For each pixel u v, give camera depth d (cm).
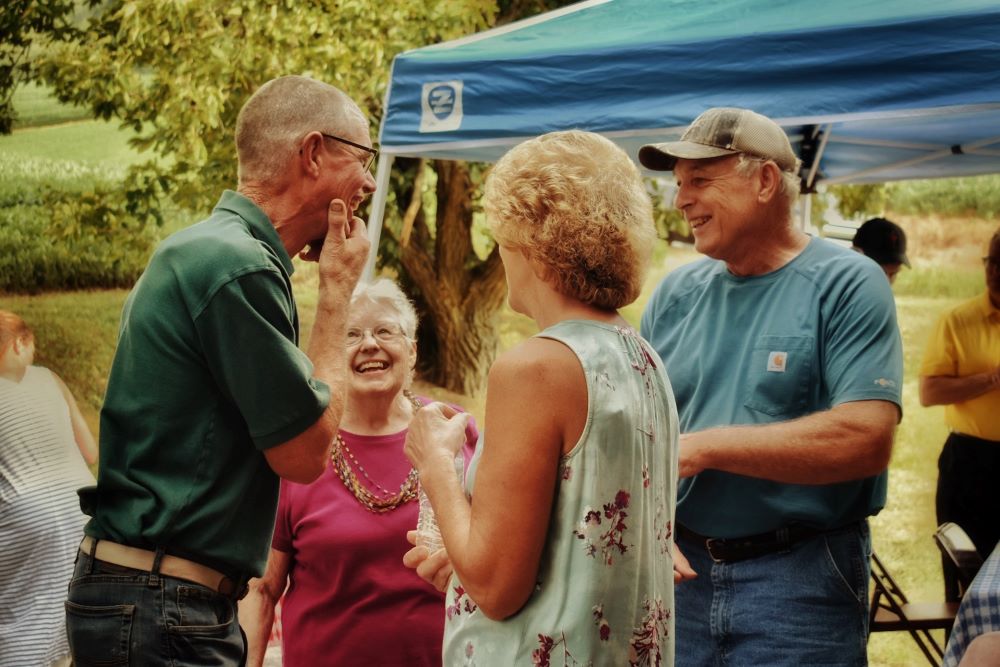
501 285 1119
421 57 379
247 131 206
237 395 191
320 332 206
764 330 263
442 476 172
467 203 1109
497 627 161
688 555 270
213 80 946
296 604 253
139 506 192
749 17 326
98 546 196
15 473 409
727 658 262
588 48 343
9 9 1180
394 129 385
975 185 1290
